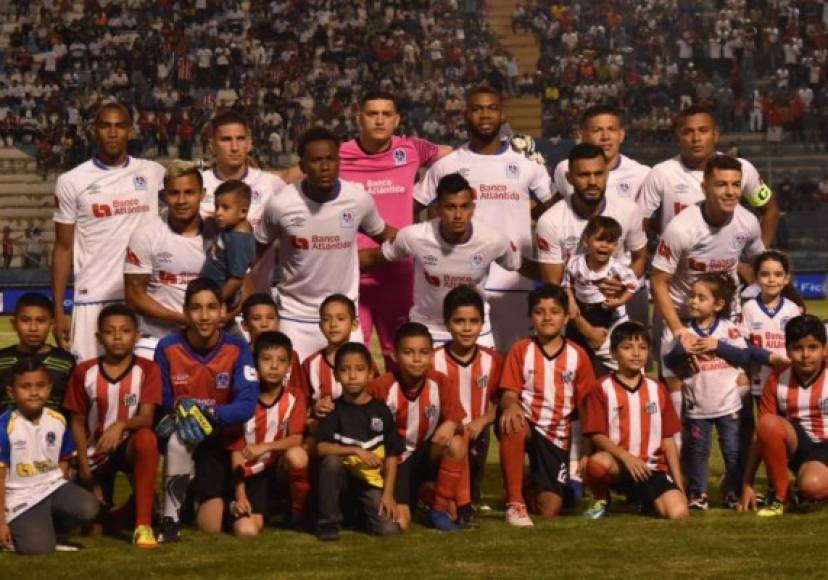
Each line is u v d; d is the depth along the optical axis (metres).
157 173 8.04
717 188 7.35
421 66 33.28
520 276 8.37
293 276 7.70
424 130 31.14
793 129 28.88
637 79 32.38
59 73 32.75
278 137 30.11
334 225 7.57
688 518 6.68
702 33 33.38
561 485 6.93
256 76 33.03
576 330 7.52
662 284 7.52
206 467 6.61
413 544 6.18
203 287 6.60
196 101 32.00
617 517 6.78
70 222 7.87
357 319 7.58
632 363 6.81
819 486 6.69
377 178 8.37
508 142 8.41
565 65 33.03
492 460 8.97
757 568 5.53
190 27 34.44
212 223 7.38
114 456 6.59
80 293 7.89
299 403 6.80
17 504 6.11
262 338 6.71
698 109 8.04
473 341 6.97
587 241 7.34
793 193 27.11
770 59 32.56
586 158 7.51
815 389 6.87
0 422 6.14
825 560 5.66
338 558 5.89
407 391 6.69
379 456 6.50
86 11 34.41
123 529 6.65
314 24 34.69
